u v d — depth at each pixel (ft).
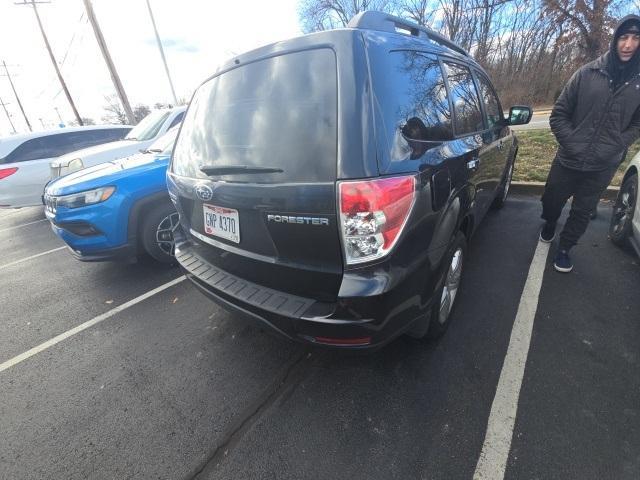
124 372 8.26
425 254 5.81
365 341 5.51
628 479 5.11
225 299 6.79
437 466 5.52
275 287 6.22
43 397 7.75
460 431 6.01
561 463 5.38
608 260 10.77
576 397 6.40
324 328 5.45
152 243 12.55
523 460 5.48
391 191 4.99
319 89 5.36
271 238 5.82
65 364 8.74
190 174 7.33
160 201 12.50
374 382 7.14
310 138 5.27
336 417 6.52
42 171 24.38
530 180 18.40
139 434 6.62
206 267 7.54
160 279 12.68
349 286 5.19
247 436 6.35
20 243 20.24
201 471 5.86
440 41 8.52
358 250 5.07
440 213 6.11
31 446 6.58
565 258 10.30
